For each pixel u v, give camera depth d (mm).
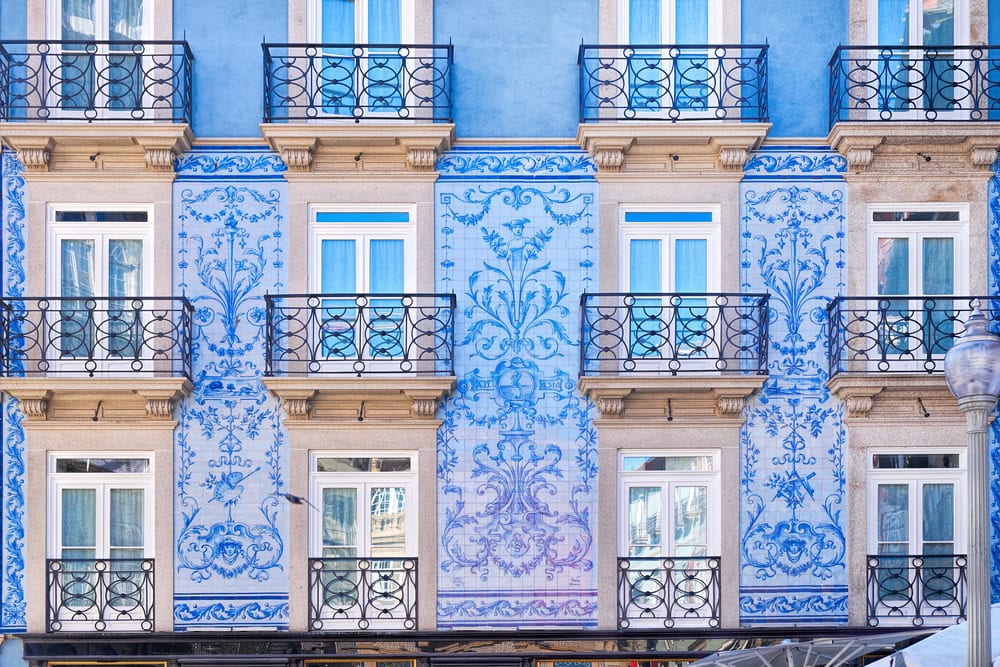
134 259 15922
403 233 15938
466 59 16109
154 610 15375
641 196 15898
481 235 15891
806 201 15930
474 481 15594
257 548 15492
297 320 15641
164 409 15414
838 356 15578
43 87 15812
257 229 15867
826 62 16141
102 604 15391
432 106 15688
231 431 15617
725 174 15898
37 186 15828
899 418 15562
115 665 15289
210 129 15992
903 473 15609
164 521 15469
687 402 15656
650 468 15688
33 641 15188
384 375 15492
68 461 15617
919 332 15781
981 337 10133
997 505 15555
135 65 15883
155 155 15695
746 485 15586
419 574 15461
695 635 15297
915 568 15414
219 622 15391
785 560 15492
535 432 15656
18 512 15508
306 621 15375
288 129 15516
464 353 15734
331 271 15883
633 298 15625
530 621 15430
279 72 16000
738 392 15391
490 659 15344
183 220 15883
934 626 15312
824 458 15609
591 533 15555
